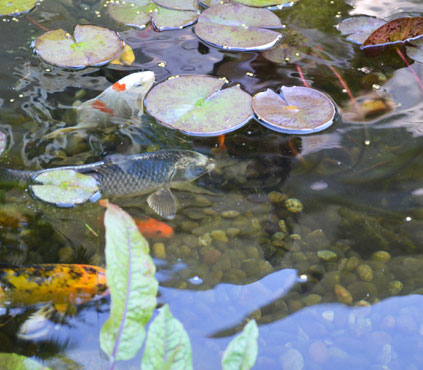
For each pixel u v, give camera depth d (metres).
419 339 1.79
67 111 2.66
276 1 3.69
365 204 2.26
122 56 3.08
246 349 1.26
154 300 1.37
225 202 2.26
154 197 2.26
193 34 3.36
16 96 2.73
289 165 2.44
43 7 3.54
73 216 2.14
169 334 1.31
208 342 1.71
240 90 2.80
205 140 2.55
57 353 1.62
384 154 2.50
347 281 1.97
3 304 1.72
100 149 2.44
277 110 2.68
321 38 3.36
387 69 3.09
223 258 2.02
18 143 2.45
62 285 1.75
